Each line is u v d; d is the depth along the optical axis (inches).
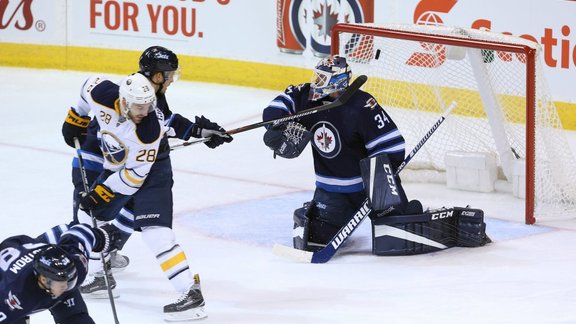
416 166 936.9
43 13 1478.8
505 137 872.3
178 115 636.7
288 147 669.9
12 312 425.1
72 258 424.2
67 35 1475.1
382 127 679.1
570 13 1093.1
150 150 548.1
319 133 690.8
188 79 1411.2
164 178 588.7
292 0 1300.4
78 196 589.3
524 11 1117.7
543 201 821.2
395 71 992.9
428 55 993.5
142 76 538.0
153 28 1419.8
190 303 572.1
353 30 844.0
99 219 593.0
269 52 1343.5
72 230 451.8
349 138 684.1
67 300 451.2
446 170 903.7
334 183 701.9
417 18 1183.6
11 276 420.5
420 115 1001.5
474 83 1045.8
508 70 994.1
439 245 710.5
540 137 804.0
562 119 1122.7
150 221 582.2
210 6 1380.4
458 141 972.6
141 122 543.5
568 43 1102.4
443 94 1040.2
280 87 1342.3
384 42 981.2
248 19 1355.8
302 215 706.8
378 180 676.1
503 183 885.2
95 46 1460.4
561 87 1115.9
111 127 557.9
